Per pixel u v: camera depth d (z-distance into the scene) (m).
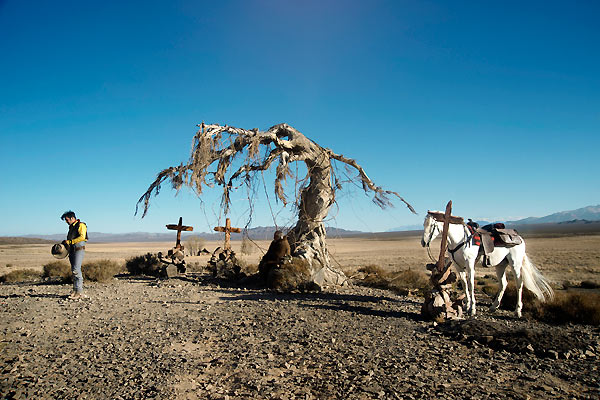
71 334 8.36
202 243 53.53
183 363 6.67
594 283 21.72
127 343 7.76
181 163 14.19
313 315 10.13
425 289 15.62
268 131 15.96
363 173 17.05
